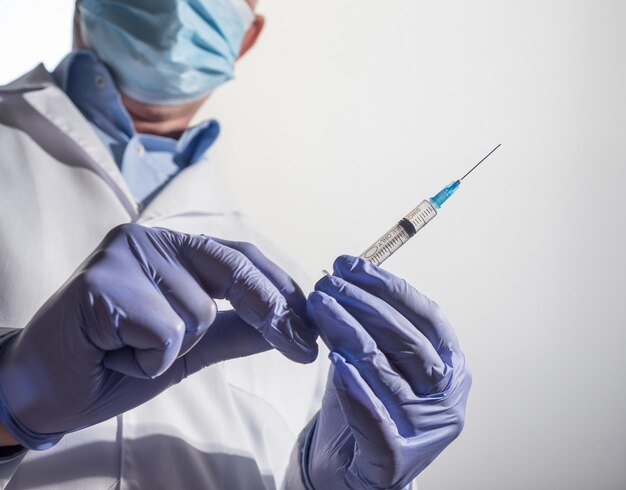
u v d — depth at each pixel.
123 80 1.49
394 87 2.26
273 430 1.26
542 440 2.23
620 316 2.25
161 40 1.41
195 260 0.87
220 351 0.93
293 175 2.25
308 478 1.12
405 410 0.93
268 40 2.26
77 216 1.28
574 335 2.25
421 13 2.26
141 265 0.85
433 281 2.21
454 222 2.22
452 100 2.25
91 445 1.03
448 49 2.26
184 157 1.65
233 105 2.26
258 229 2.23
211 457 1.13
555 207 2.25
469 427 2.22
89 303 0.79
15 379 0.83
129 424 1.07
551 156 2.25
